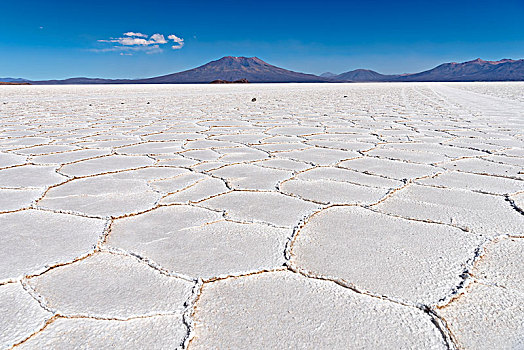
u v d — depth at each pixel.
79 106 6.99
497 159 2.27
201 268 0.99
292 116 5.11
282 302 0.84
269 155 2.47
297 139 3.14
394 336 0.73
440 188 1.67
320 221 1.30
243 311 0.80
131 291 0.88
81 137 3.30
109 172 2.02
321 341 0.72
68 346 0.70
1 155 2.49
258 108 6.49
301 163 2.22
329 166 2.13
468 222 1.27
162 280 0.93
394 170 2.02
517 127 3.74
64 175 1.96
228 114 5.45
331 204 1.47
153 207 1.46
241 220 1.32
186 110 6.14
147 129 3.82
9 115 5.31
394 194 1.59
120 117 5.05
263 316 0.79
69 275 0.95
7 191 1.67
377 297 0.85
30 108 6.52
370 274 0.95
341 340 0.72
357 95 10.67
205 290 0.88
